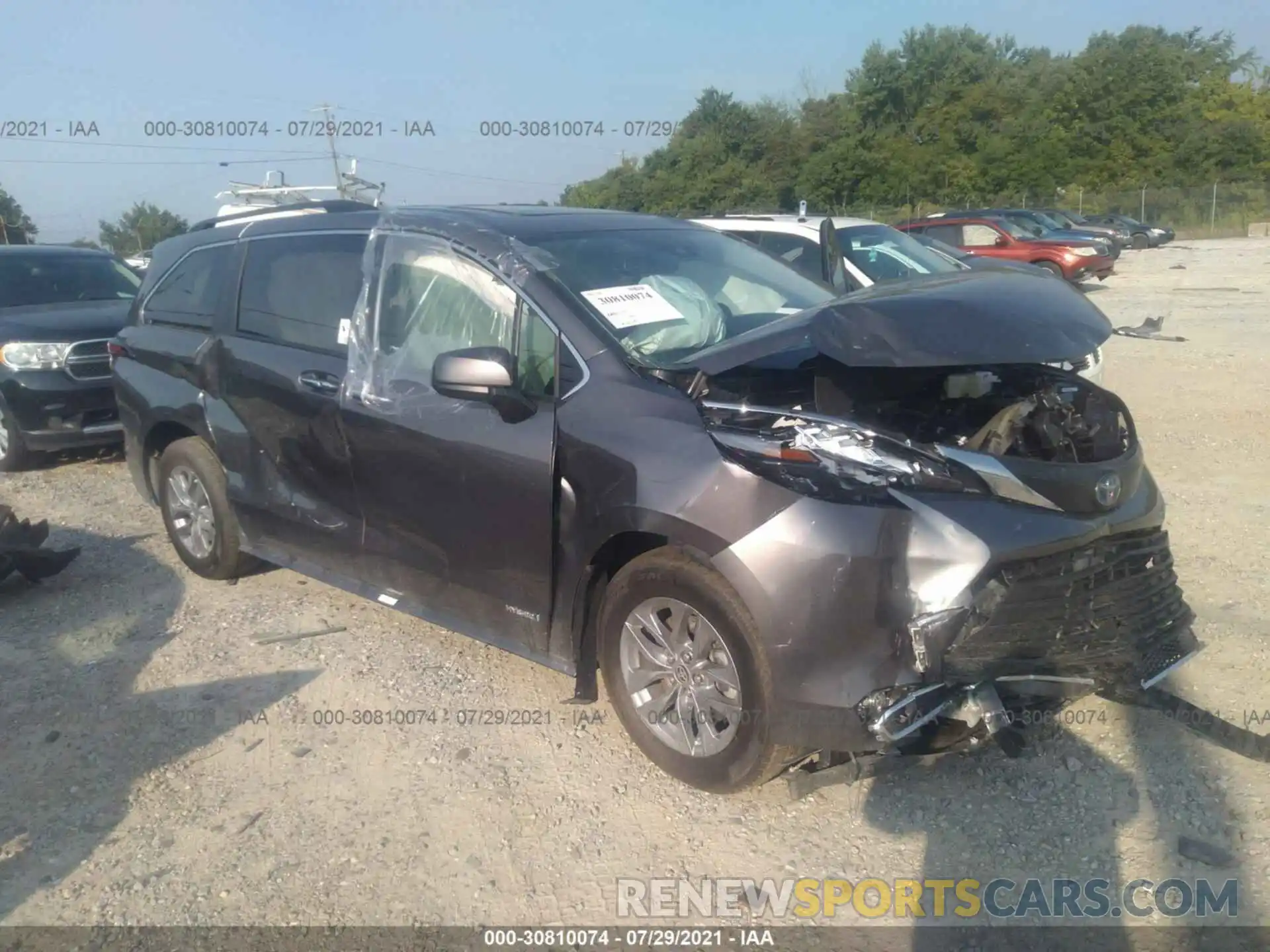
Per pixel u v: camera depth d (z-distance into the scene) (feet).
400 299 14.60
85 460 29.04
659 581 11.59
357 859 11.16
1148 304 59.36
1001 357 11.10
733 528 10.69
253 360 16.46
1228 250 111.45
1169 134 163.53
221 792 12.46
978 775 12.03
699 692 11.65
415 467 13.88
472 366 12.14
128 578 19.35
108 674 15.47
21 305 29.25
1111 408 12.58
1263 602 16.15
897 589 10.35
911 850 10.91
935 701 10.52
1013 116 170.60
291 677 15.14
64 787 12.67
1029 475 10.84
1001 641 10.61
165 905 10.55
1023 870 10.53
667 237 15.49
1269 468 23.61
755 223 30.58
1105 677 11.52
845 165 152.46
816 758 11.51
